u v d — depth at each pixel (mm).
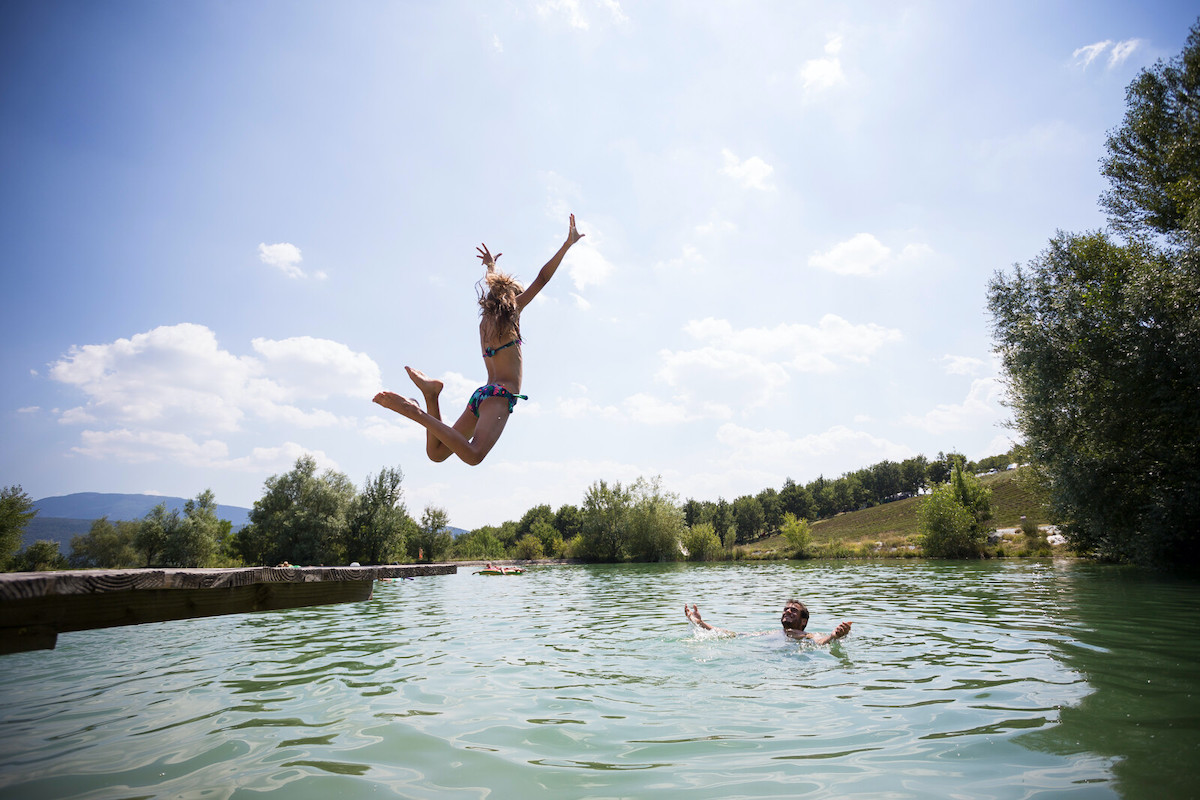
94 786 2943
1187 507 15266
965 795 2676
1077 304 16000
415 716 4156
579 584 20688
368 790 2883
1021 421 19250
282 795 2826
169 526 47875
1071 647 6152
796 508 92062
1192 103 17047
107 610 2506
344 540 45406
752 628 8648
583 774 3053
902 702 4277
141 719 4152
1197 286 13883
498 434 3248
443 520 53812
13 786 2939
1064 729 3523
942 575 18391
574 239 4020
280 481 46875
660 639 7523
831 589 15164
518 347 3594
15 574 2166
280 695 4812
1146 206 18625
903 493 99000
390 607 12547
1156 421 15195
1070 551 23375
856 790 2766
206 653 6891
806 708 4199
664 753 3348
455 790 2869
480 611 11656
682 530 46719
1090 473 16594
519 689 4930
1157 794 2570
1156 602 9914
